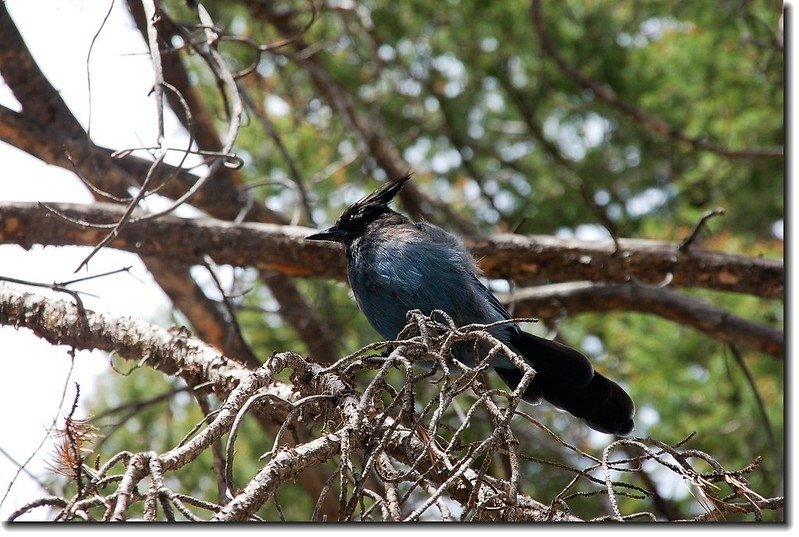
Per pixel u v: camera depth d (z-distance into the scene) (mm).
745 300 14766
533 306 13297
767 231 15352
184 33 9883
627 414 9703
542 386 9852
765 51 14852
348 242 10180
